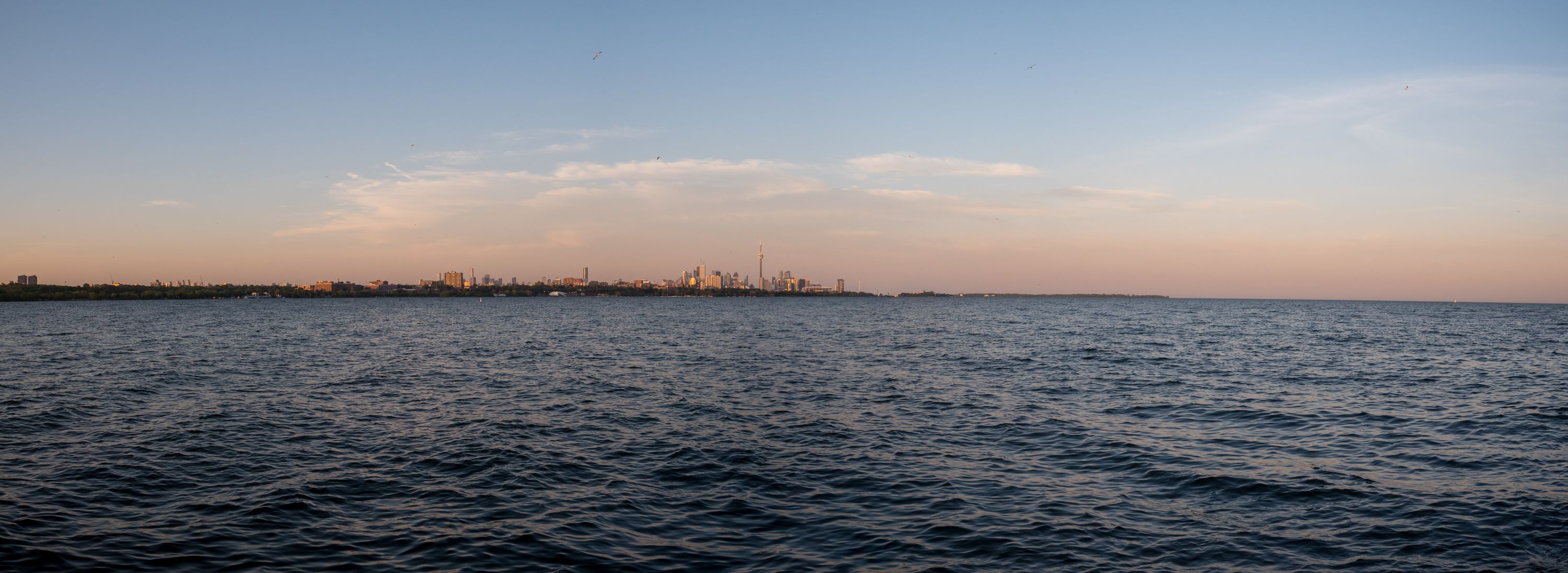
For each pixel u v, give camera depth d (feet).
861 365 173.58
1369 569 49.29
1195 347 228.63
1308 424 98.43
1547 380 147.33
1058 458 78.89
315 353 205.16
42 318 465.88
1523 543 53.57
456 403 115.24
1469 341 266.36
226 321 429.38
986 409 109.40
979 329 345.92
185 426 95.25
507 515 59.82
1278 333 316.19
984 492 66.13
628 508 61.72
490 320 458.91
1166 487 68.08
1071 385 137.08
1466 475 71.61
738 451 81.56
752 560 50.90
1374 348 228.22
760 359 190.08
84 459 76.69
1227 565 50.14
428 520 58.59
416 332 318.45
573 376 151.84
